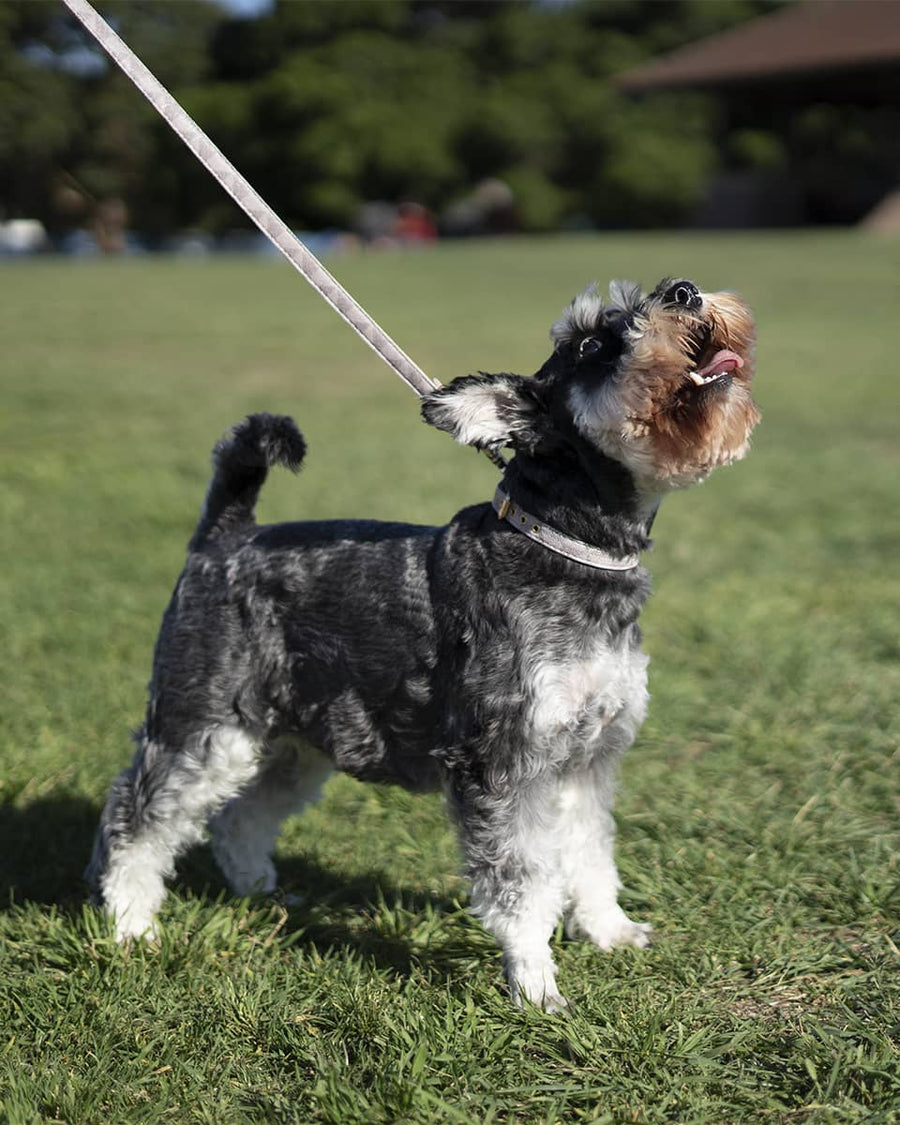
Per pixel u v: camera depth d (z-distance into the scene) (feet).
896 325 19.72
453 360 15.94
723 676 6.16
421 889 4.72
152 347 18.35
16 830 5.02
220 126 58.39
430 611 4.12
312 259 4.20
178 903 4.55
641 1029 3.89
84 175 53.67
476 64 66.23
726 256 31.94
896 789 5.17
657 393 3.95
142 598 7.10
